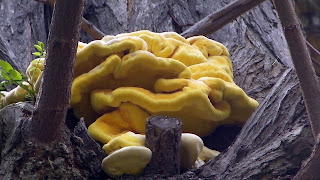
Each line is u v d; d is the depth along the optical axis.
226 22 2.61
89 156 2.04
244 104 2.19
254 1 2.59
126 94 2.08
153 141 2.02
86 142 2.07
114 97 2.09
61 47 1.93
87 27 2.63
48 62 1.95
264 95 2.38
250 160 2.06
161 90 2.10
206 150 2.19
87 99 2.16
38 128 1.99
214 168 2.07
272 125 2.14
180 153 2.06
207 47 2.32
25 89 2.16
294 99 2.18
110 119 2.13
